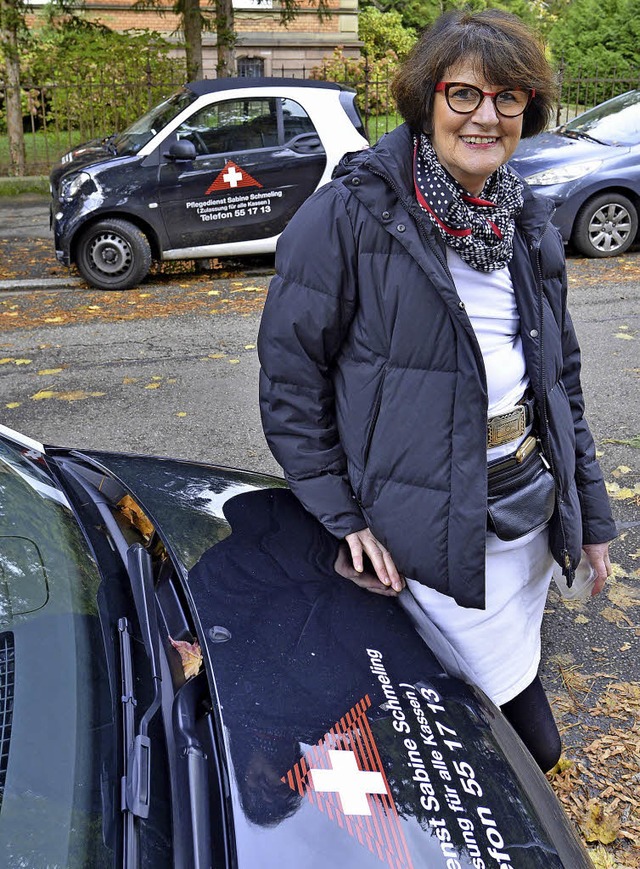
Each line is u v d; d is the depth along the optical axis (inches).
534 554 82.9
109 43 580.1
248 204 333.4
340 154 335.9
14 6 577.0
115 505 83.9
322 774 56.9
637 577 143.4
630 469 177.6
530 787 64.4
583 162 347.3
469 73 66.1
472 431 71.0
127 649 62.7
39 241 422.9
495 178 73.4
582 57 840.9
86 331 279.4
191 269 362.9
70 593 65.6
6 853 47.1
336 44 852.6
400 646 70.9
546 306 77.5
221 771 55.6
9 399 222.2
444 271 69.7
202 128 327.9
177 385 230.1
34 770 51.9
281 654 65.9
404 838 54.8
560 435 79.5
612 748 109.1
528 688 88.1
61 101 579.5
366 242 70.9
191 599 69.3
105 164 324.8
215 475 95.7
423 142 71.1
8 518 71.4
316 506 77.0
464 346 70.0
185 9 541.0
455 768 61.1
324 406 76.7
